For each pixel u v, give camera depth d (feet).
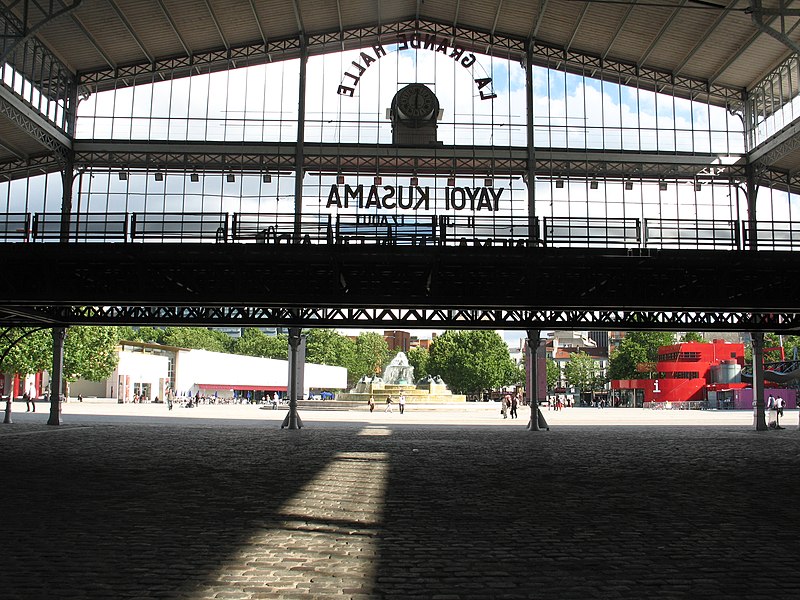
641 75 166.20
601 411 325.21
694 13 142.10
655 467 84.99
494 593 31.01
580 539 42.50
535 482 70.03
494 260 94.02
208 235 106.11
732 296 103.14
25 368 261.65
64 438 123.85
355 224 99.55
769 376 341.41
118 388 378.94
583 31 158.30
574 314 142.51
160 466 81.41
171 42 157.69
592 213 163.43
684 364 408.67
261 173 162.30
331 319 136.56
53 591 30.78
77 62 159.02
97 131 161.89
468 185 163.32
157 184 160.97
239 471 77.30
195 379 442.50
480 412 281.74
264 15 155.33
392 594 30.68
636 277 99.86
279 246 93.61
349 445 117.08
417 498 58.59
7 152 158.61
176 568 34.91
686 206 165.27
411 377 335.47
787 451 110.11
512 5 154.51
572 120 165.78
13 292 97.91
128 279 98.89
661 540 42.34
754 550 39.73
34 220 98.99
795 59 150.00
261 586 31.73
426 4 162.20
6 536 42.19
